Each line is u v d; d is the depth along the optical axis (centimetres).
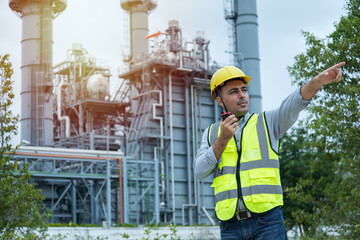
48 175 4559
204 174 432
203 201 5662
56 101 7000
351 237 1376
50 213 1420
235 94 438
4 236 1196
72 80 6881
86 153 4788
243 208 420
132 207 5031
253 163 422
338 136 1335
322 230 1451
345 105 1310
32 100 5959
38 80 5941
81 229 1462
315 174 2144
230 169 430
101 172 5353
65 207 5262
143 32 6869
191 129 5925
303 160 2369
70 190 5359
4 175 1289
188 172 5784
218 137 419
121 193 4850
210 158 420
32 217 1339
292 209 2094
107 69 7094
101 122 6881
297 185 1548
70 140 6203
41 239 1343
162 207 5431
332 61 1345
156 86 5897
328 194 1451
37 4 6134
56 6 6231
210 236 1300
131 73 6122
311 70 1381
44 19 6091
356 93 1298
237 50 6184
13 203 1270
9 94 1320
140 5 6881
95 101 6319
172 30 5919
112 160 4997
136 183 5128
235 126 409
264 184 416
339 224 1414
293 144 2414
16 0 6050
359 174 1359
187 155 5825
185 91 5928
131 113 6656
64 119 6475
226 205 425
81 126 6344
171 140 5700
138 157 5731
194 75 6000
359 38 1313
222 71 444
